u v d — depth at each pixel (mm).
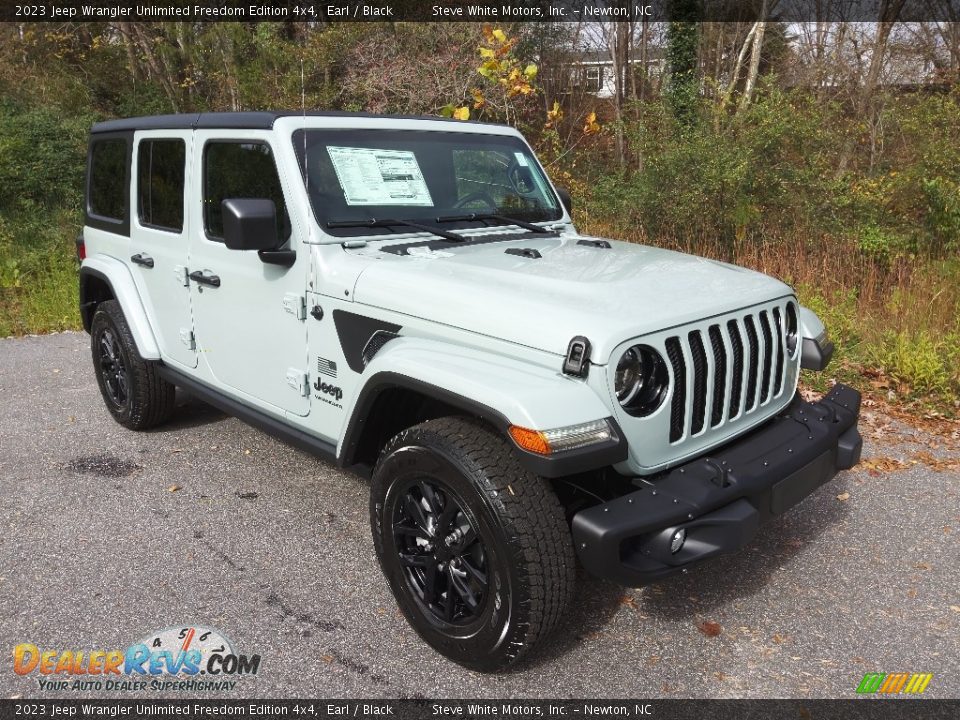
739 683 2645
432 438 2521
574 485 2643
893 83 14070
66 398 5547
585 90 16734
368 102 13156
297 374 3344
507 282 2807
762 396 2990
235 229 2943
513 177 4016
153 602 3066
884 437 4812
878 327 6551
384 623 2953
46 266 10414
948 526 3703
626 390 2461
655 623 2975
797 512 3844
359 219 3301
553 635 2732
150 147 4145
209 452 4543
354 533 3615
